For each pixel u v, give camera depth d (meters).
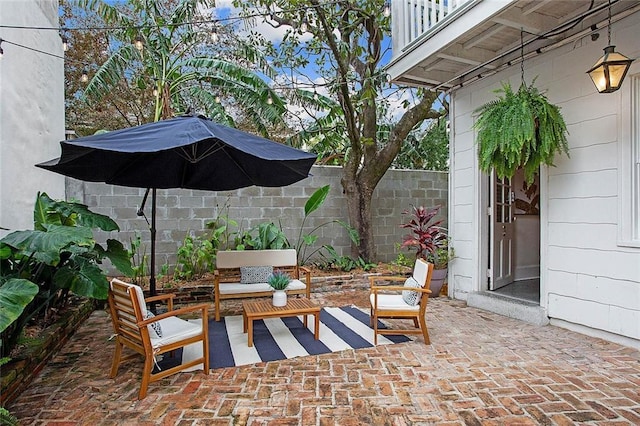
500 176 4.01
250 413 2.43
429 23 4.75
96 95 6.18
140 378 2.94
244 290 4.56
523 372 2.98
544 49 4.10
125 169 3.93
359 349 3.52
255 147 3.36
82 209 3.71
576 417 2.35
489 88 4.88
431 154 10.33
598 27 3.63
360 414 2.41
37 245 2.71
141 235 6.07
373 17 6.09
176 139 2.89
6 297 2.22
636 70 3.37
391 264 6.95
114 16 6.32
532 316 4.23
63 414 2.42
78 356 3.38
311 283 5.88
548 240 4.18
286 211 6.76
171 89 6.86
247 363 3.22
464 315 4.60
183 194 6.23
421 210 5.88
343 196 7.09
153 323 2.80
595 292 3.72
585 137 3.80
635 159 3.43
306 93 7.41
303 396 2.64
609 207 3.59
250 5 6.39
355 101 6.86
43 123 4.74
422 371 3.02
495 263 5.29
